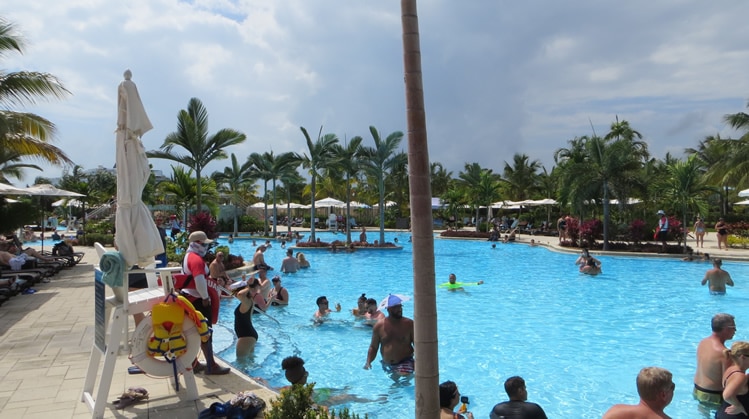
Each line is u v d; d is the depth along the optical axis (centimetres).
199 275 620
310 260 2467
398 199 5472
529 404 460
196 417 504
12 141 1655
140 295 567
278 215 6181
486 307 1288
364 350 920
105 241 2820
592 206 2728
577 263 2028
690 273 1861
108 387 497
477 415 654
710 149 4462
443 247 3144
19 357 706
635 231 2509
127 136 519
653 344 947
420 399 306
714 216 4012
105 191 4675
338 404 673
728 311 1209
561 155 3775
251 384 605
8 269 1479
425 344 305
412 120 304
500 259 2452
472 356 888
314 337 1006
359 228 5081
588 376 782
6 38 1505
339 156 3022
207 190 2559
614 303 1323
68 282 1434
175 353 529
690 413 620
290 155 3853
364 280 1819
